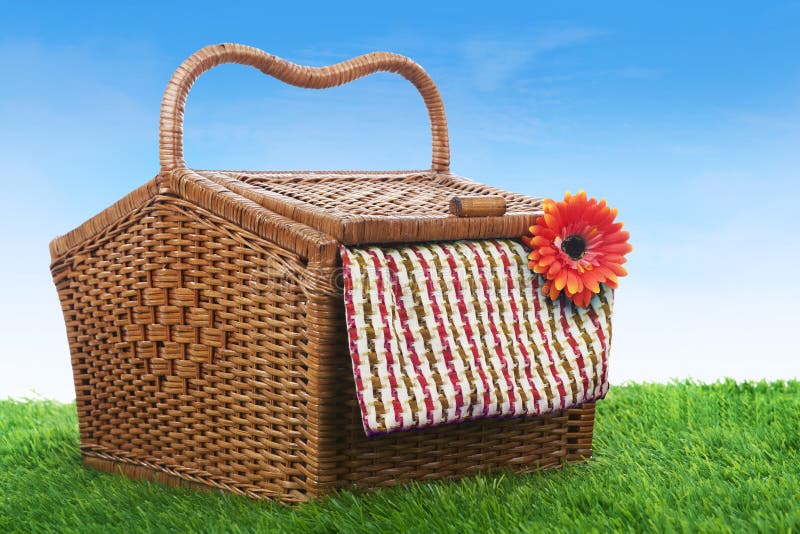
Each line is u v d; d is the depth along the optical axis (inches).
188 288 52.0
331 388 48.3
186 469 53.2
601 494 48.8
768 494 48.2
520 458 53.1
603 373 51.9
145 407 54.5
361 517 46.8
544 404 50.3
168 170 52.4
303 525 46.8
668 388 68.5
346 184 56.4
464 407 48.7
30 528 49.7
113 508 50.5
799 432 57.0
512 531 45.9
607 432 60.0
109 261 54.9
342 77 57.2
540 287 51.7
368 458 49.6
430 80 59.9
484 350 49.7
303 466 49.3
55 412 69.1
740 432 57.9
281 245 48.8
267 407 50.1
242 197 50.6
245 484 51.1
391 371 47.7
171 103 52.7
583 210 51.9
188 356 52.4
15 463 58.7
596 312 52.3
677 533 45.1
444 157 60.4
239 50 54.6
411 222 49.3
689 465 53.4
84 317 56.6
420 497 48.6
